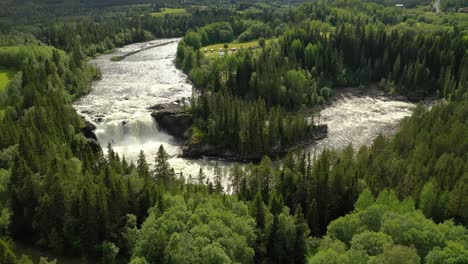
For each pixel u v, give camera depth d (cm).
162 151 12100
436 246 6881
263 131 14900
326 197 10519
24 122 13638
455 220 9412
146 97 18650
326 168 11012
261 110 15650
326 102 19550
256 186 11062
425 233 7169
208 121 15612
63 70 19288
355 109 18875
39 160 11119
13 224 9938
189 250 7394
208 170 14025
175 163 14438
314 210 9975
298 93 18175
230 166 14338
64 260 9362
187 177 13425
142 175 11400
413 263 6094
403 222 7531
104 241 9369
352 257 6606
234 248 7612
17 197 9900
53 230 9488
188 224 8269
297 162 12450
